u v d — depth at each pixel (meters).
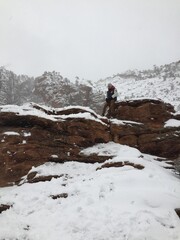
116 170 12.15
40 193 11.39
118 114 19.36
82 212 9.21
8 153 13.77
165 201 9.38
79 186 11.08
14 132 14.38
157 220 8.30
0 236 8.48
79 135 15.76
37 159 14.14
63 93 37.78
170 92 123.12
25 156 13.95
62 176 12.98
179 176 14.04
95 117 17.45
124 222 8.32
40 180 12.88
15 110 15.08
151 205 9.21
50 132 15.19
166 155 17.23
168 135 17.62
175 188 10.60
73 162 14.50
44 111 17.25
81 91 38.06
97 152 15.21
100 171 12.30
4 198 11.25
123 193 9.88
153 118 18.53
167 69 169.50
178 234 7.88
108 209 9.07
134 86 150.12
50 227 8.77
